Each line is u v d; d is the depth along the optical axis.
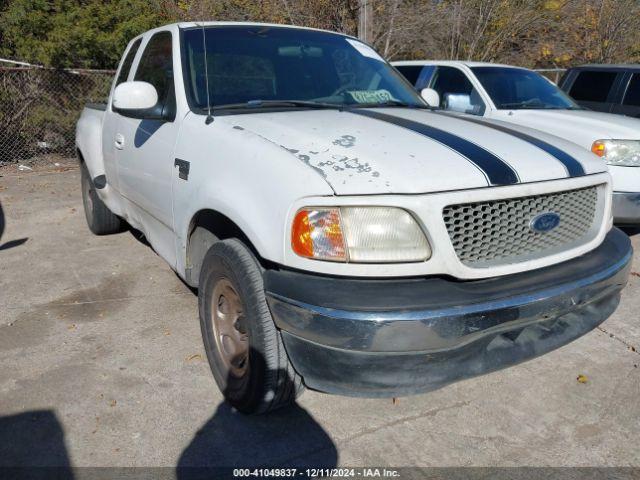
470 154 2.54
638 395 3.14
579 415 2.97
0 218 6.60
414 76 7.48
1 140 10.18
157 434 2.77
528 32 16.38
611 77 8.34
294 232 2.34
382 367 2.28
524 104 6.60
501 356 2.49
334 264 2.29
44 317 3.98
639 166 5.26
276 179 2.46
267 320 2.58
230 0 12.10
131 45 4.69
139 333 3.76
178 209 3.26
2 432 2.76
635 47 17.33
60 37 10.02
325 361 2.34
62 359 3.42
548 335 2.65
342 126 2.86
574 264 2.66
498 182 2.42
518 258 2.52
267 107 3.33
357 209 2.27
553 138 3.06
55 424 2.82
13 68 9.70
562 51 16.95
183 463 2.59
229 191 2.70
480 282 2.41
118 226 5.80
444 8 14.30
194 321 3.94
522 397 3.12
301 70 3.70
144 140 3.75
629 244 3.04
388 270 2.28
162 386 3.16
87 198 5.82
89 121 5.23
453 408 3.03
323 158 2.47
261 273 2.63
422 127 2.88
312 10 11.84
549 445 2.74
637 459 2.66
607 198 2.86
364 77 3.92
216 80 3.44
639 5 17.16
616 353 3.59
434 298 2.26
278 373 2.61
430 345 2.26
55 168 9.95
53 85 10.30
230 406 2.98
